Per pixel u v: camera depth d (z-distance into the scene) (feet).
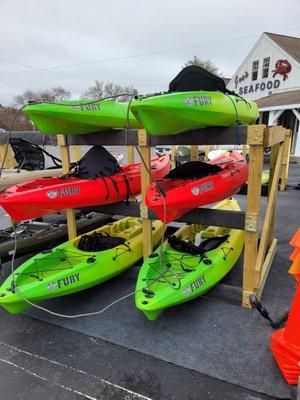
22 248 11.36
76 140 11.20
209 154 26.78
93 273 9.32
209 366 6.92
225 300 9.39
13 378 6.77
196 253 9.80
